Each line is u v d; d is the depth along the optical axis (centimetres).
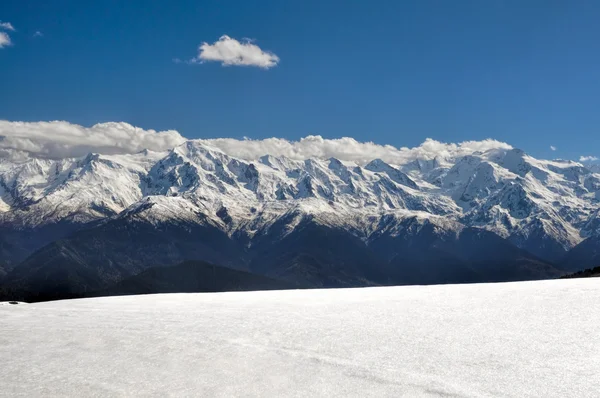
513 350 1884
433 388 1516
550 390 1496
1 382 1620
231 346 1977
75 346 2022
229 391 1519
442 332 2180
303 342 2031
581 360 1753
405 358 1803
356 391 1502
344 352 1883
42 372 1706
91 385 1583
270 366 1728
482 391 1492
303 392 1502
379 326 2320
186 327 2333
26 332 2277
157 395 1502
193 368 1720
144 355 1873
